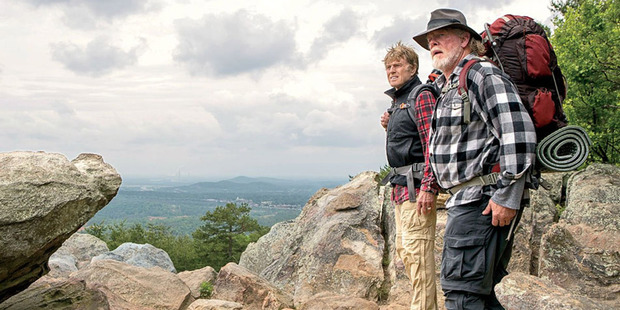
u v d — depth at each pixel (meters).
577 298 4.29
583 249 5.97
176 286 6.47
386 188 8.58
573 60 11.99
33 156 4.11
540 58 3.05
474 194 3.11
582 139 3.00
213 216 55.97
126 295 6.05
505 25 3.25
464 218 3.15
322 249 7.48
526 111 2.94
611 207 6.75
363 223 7.83
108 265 6.56
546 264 6.06
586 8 12.32
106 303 4.80
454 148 3.19
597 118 12.38
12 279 4.21
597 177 7.84
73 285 4.87
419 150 4.33
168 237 59.34
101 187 4.41
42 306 4.55
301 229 8.48
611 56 11.58
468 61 3.22
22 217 3.75
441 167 3.28
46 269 4.59
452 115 3.18
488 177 3.07
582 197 7.20
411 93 4.36
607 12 12.06
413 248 4.30
